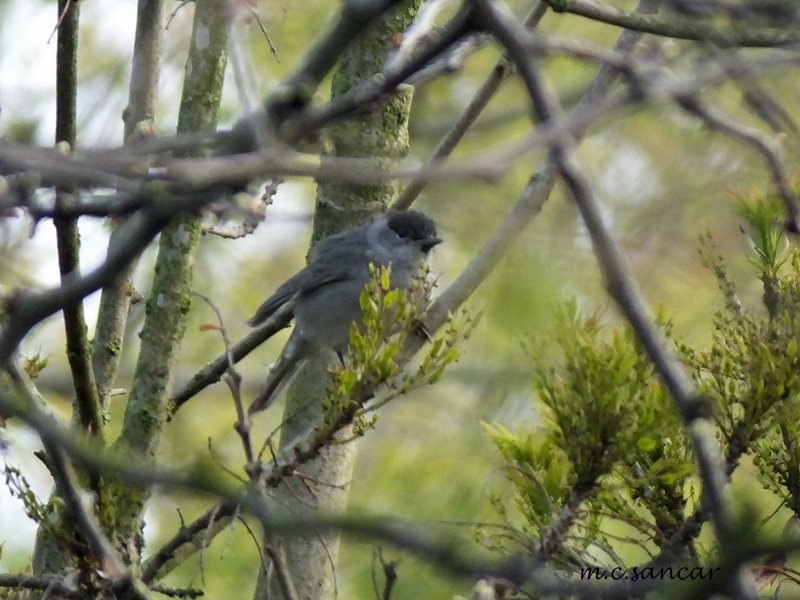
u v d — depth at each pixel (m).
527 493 5.95
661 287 11.00
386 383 5.93
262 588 7.27
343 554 10.29
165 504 11.27
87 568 5.64
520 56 3.96
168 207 3.85
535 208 7.12
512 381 12.36
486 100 8.41
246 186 4.31
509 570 3.40
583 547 5.92
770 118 5.27
